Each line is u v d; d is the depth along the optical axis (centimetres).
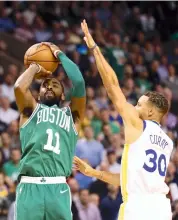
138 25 3128
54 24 2770
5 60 2503
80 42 2717
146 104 902
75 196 1636
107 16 3064
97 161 1945
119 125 2145
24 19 2789
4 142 1850
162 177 885
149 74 2730
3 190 1600
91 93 2252
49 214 860
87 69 2462
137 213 859
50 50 905
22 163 870
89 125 2089
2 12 2780
